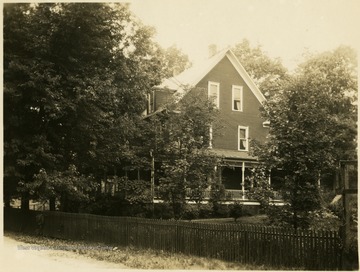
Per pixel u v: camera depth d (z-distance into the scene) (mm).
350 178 13117
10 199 28156
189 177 23094
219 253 15406
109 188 33438
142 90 29250
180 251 16844
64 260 16203
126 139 27828
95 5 24797
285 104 17109
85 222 21672
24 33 23641
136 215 27625
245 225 14750
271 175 17359
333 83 41531
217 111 25344
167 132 25062
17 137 24469
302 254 13172
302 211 16453
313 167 16297
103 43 25703
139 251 17938
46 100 23094
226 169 37938
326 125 16953
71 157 27391
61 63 25031
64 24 23984
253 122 38781
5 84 23156
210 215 30672
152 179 27406
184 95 25234
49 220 24109
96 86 24391
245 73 38750
